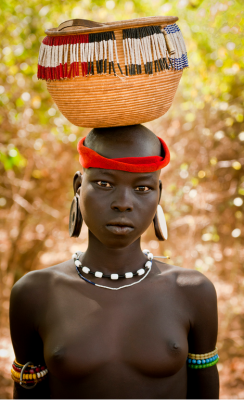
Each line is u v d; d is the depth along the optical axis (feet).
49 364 4.70
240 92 15.99
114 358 4.64
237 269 17.19
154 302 4.95
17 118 14.62
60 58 4.45
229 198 17.22
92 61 4.35
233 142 16.93
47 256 19.88
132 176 4.61
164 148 5.06
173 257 17.25
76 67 4.39
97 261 5.13
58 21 15.35
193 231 16.42
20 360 5.30
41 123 15.72
